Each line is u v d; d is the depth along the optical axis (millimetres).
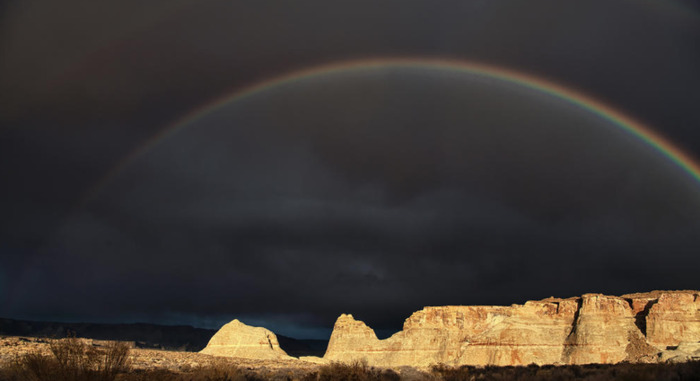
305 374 63188
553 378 55688
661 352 111062
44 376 42625
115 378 48031
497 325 147375
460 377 60906
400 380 56781
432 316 187000
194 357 117000
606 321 135500
